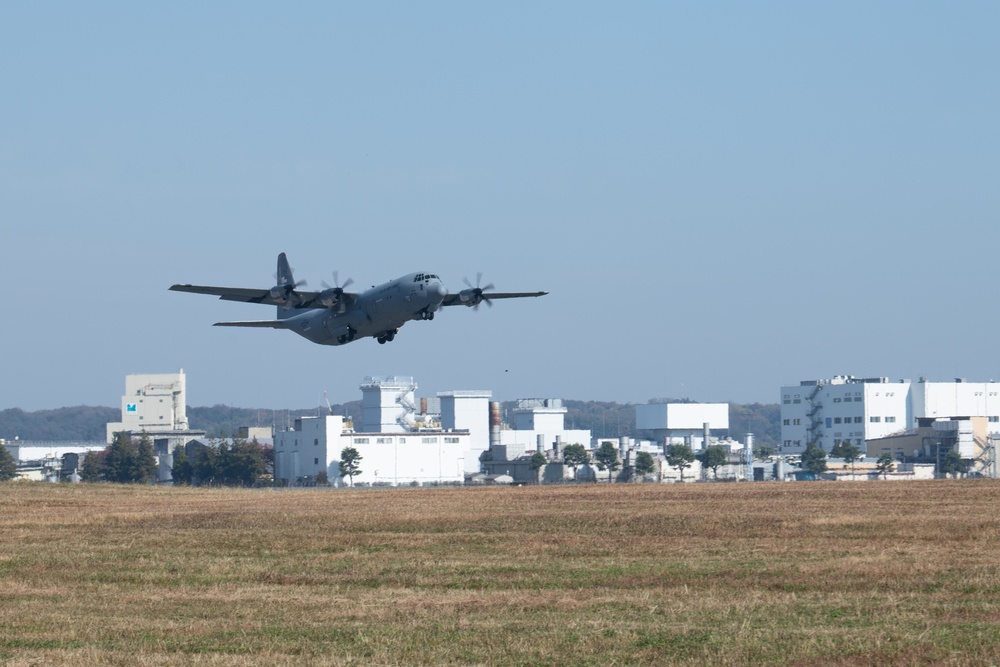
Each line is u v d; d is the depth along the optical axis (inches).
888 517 7839.6
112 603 4692.4
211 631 3991.1
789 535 6781.5
